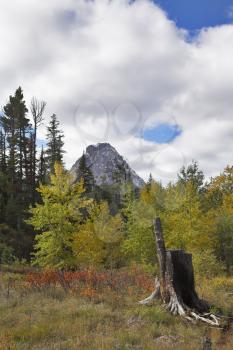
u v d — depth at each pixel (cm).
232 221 3097
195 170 3972
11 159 5194
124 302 1234
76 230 2709
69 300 1245
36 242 4169
